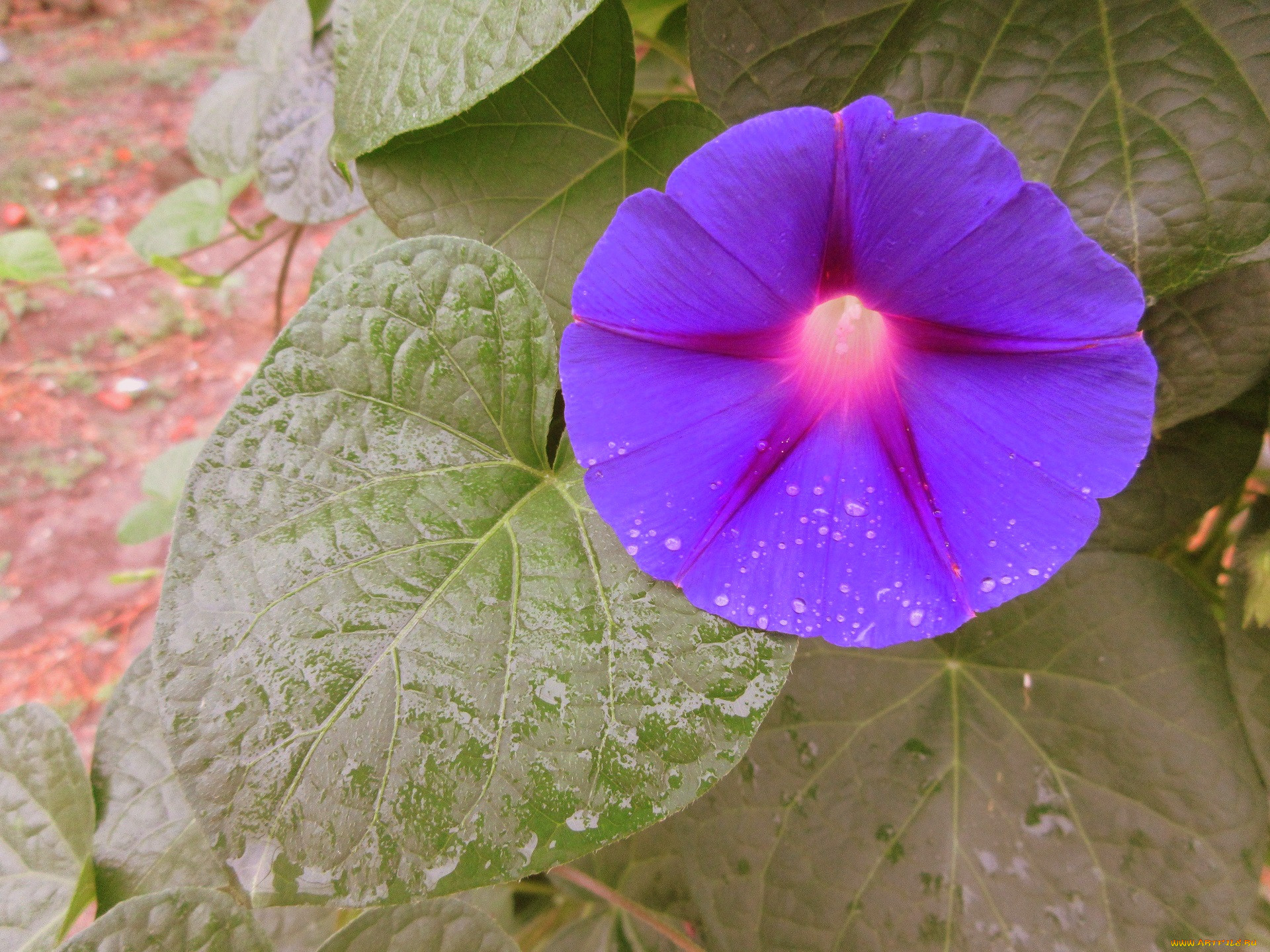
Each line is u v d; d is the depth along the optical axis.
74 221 1.05
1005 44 0.16
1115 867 0.21
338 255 0.23
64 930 0.20
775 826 0.21
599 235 0.19
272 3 0.28
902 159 0.13
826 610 0.15
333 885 0.14
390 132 0.16
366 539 0.15
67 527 0.83
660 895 0.24
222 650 0.15
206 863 0.21
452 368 0.16
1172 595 0.21
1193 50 0.15
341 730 0.15
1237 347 0.18
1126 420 0.14
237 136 0.27
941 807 0.21
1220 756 0.20
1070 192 0.16
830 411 0.16
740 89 0.17
